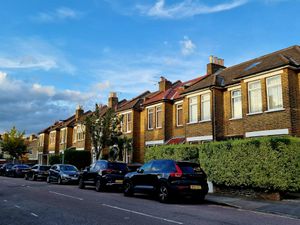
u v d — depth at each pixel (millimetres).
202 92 23328
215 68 27203
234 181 15406
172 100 27672
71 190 19031
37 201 13219
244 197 14953
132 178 15820
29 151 66062
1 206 11734
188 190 13141
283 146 13602
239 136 20828
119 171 18625
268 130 18016
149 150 22281
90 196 15586
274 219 9922
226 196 15398
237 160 15344
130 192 15875
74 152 38344
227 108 22250
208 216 10016
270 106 18344
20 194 16047
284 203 12961
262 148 14242
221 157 16250
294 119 17094
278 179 13531
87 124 29562
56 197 14812
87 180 20094
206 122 22531
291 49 20969
